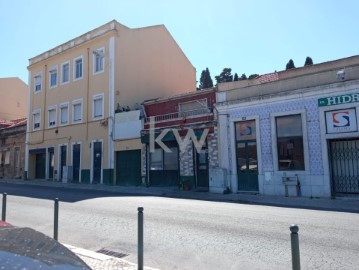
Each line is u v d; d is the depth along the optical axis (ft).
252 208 37.24
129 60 83.61
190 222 28.76
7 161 106.42
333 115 48.08
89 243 23.40
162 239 23.58
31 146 98.48
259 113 55.36
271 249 20.66
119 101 79.46
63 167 84.74
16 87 129.18
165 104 71.46
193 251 20.75
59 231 26.81
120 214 33.17
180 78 99.66
